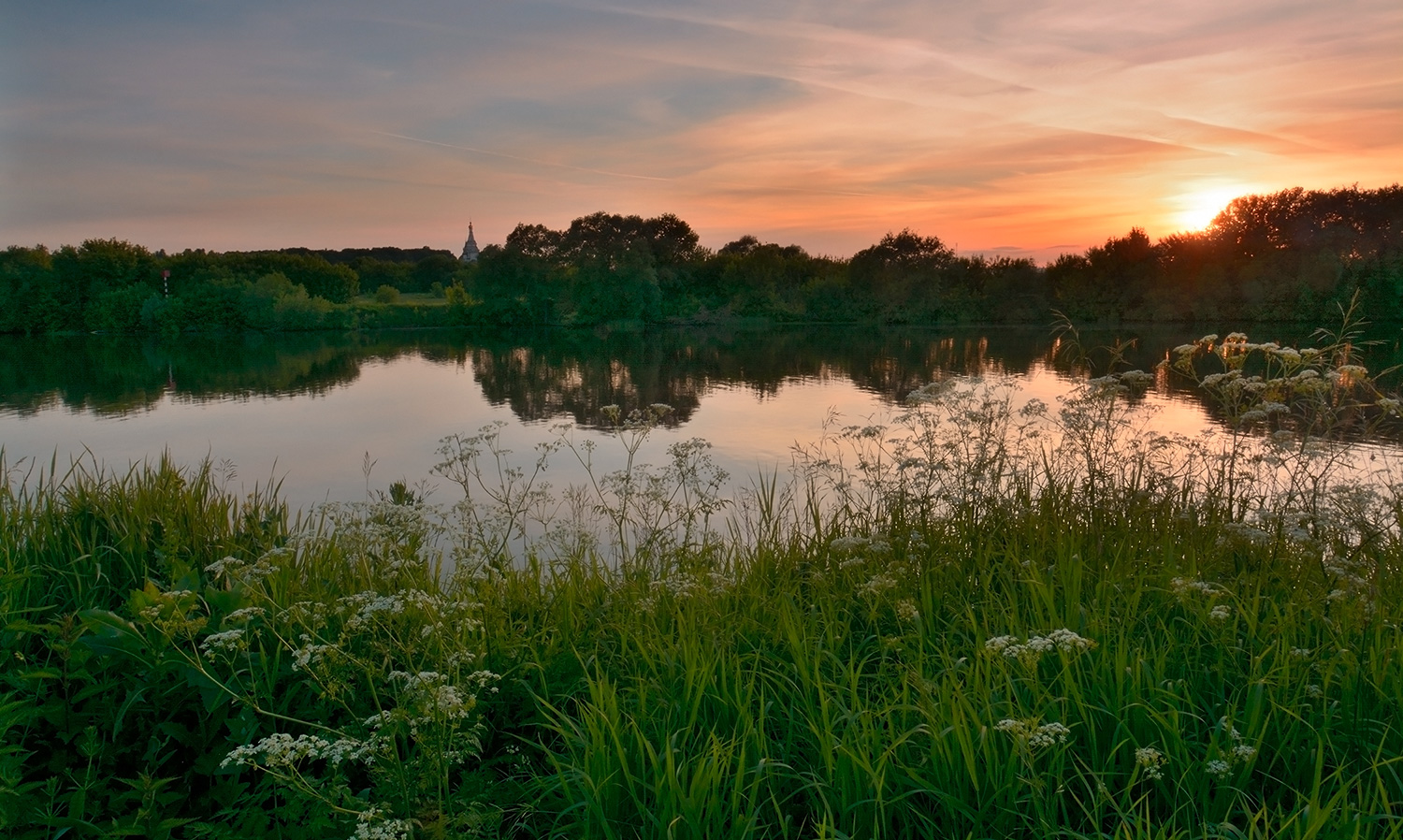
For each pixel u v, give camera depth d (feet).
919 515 21.02
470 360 161.48
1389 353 95.71
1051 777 10.64
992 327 255.09
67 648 12.84
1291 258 206.28
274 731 12.59
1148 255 243.81
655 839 10.20
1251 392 22.09
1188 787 10.56
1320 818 9.13
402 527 16.88
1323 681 12.13
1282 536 17.87
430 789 11.03
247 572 14.58
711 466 22.70
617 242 295.48
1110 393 22.26
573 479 44.75
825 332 244.83
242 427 76.07
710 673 12.79
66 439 70.69
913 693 12.65
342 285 318.04
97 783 11.84
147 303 243.60
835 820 10.73
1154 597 15.66
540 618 16.37
